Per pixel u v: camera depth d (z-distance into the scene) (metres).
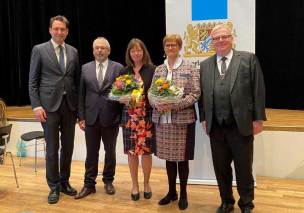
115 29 6.19
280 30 5.37
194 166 3.79
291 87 5.39
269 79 5.53
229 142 2.80
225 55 2.78
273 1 5.36
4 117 4.31
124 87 3.08
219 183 2.97
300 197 3.39
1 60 6.90
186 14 3.57
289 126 3.92
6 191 3.73
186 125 3.00
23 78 6.82
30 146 5.23
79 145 4.93
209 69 2.83
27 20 6.77
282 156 3.97
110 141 3.48
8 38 6.91
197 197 3.44
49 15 6.68
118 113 3.39
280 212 3.05
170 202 3.29
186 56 3.62
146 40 6.05
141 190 3.64
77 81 3.52
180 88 2.89
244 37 3.44
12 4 6.77
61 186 3.58
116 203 3.31
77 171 4.43
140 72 3.21
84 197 3.47
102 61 3.40
